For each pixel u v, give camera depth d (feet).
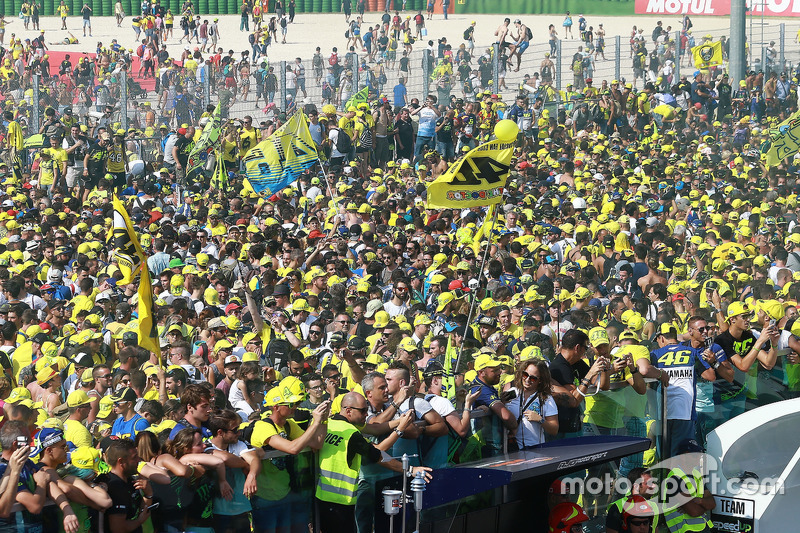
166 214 231.30
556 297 151.23
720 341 122.01
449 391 107.65
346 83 370.53
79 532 77.30
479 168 127.34
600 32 404.16
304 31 599.57
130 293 158.20
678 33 400.88
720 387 119.75
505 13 625.41
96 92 354.54
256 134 309.01
